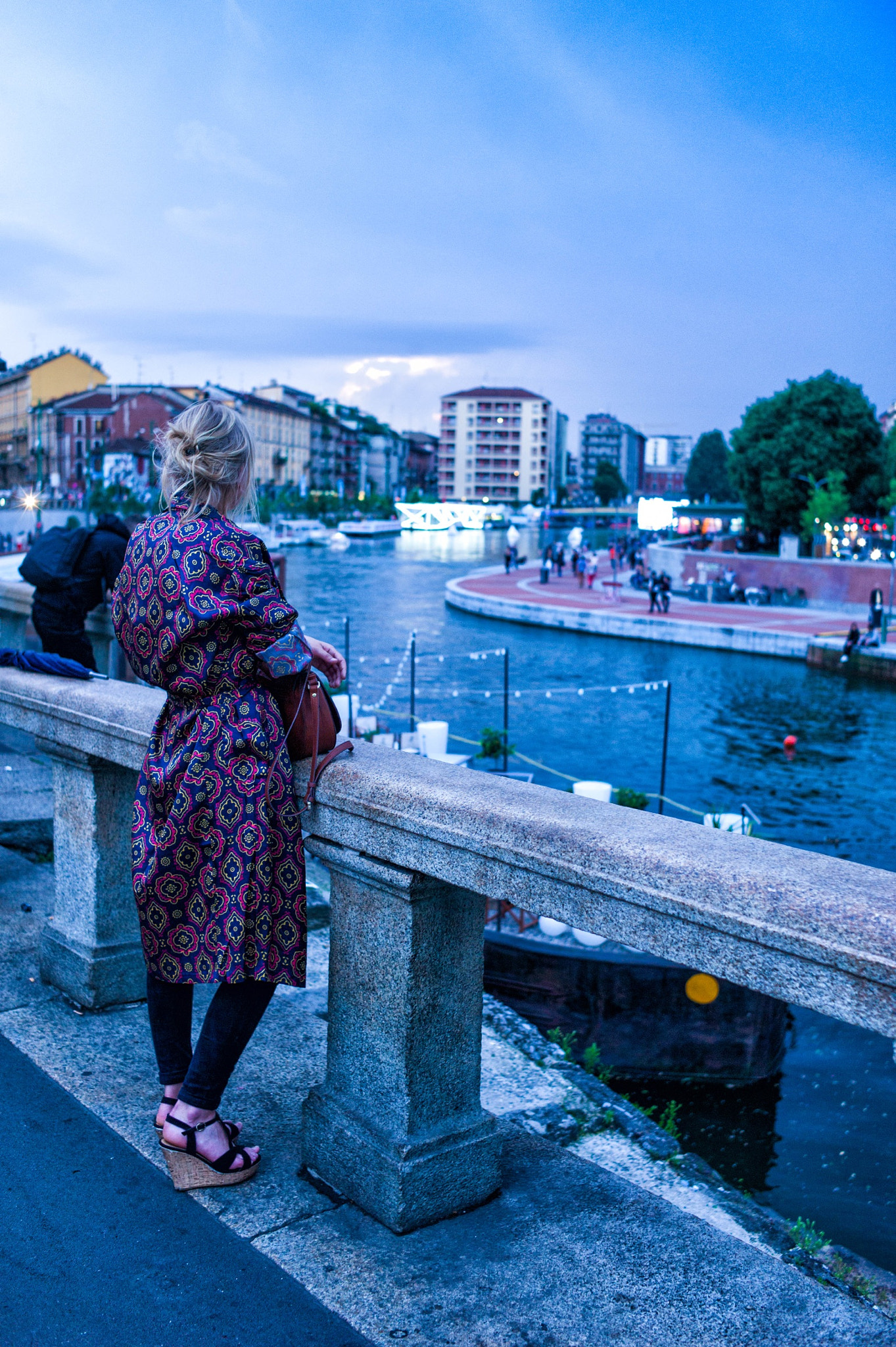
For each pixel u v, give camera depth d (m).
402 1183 2.13
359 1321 1.89
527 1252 2.11
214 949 2.10
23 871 4.45
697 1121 8.05
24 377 137.25
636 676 32.50
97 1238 2.09
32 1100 2.63
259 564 2.12
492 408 198.00
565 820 1.85
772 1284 2.05
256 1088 2.79
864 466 65.50
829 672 34.28
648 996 8.47
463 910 2.19
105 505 88.75
